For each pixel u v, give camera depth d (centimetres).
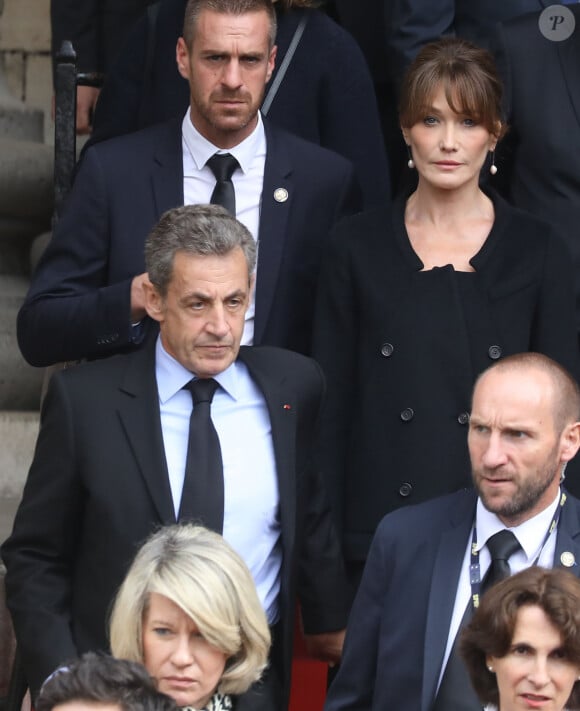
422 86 1841
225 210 1675
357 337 1867
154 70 2095
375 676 1634
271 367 1723
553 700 1356
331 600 1756
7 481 2397
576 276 2031
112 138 2005
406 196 1917
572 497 1638
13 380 2558
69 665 1227
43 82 3156
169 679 1459
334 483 1850
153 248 1661
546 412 1566
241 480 1656
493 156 2008
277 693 1656
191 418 1666
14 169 2675
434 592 1586
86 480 1641
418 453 1808
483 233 1875
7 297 2616
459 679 1548
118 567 1622
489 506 1579
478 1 2209
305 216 1928
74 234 1878
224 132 1886
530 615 1351
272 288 1895
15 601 1656
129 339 1794
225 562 1472
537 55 2059
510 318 1838
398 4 2181
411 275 1844
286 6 2102
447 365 1816
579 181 2038
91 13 2661
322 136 2116
